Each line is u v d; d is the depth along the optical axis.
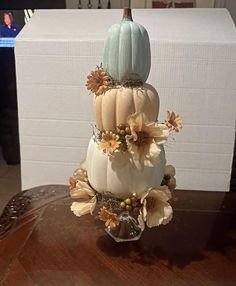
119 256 0.82
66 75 1.10
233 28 1.17
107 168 0.78
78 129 1.15
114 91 0.75
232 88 1.08
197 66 1.07
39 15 1.31
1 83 2.23
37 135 1.17
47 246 0.86
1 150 2.45
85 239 0.87
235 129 1.15
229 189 1.22
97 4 1.89
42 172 1.21
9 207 1.01
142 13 1.34
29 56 1.09
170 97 1.10
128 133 0.75
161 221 0.77
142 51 0.74
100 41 1.06
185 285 0.75
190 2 1.70
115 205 0.79
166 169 0.88
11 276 0.78
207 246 0.85
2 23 2.08
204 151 1.15
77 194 0.83
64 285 0.75
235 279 0.77
